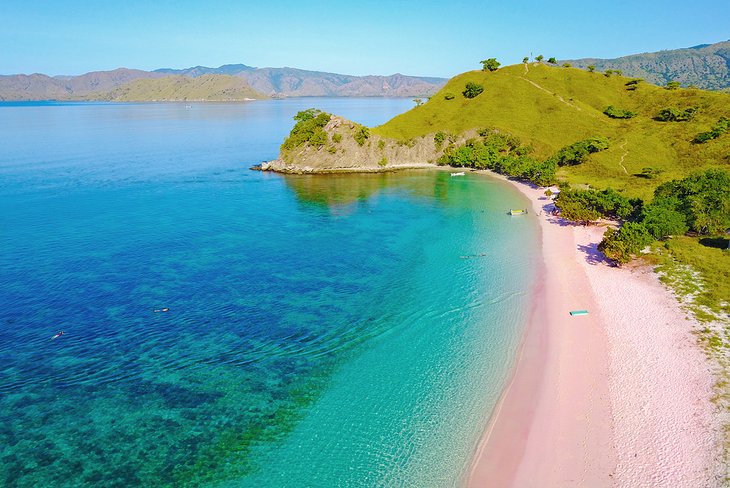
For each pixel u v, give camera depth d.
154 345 46.59
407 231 82.31
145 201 101.69
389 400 38.28
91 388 40.06
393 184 123.19
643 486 28.86
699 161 109.25
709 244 66.94
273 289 59.25
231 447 33.72
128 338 47.66
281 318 52.12
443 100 175.62
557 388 38.66
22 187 111.88
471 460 31.81
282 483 30.61
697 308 49.19
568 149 128.50
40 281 60.00
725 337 43.59
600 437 33.12
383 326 50.12
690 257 61.81
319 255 70.88
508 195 108.25
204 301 55.81
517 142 140.12
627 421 34.41
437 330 48.91
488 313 52.03
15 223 83.50
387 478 30.64
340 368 42.94
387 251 72.56
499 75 183.38
